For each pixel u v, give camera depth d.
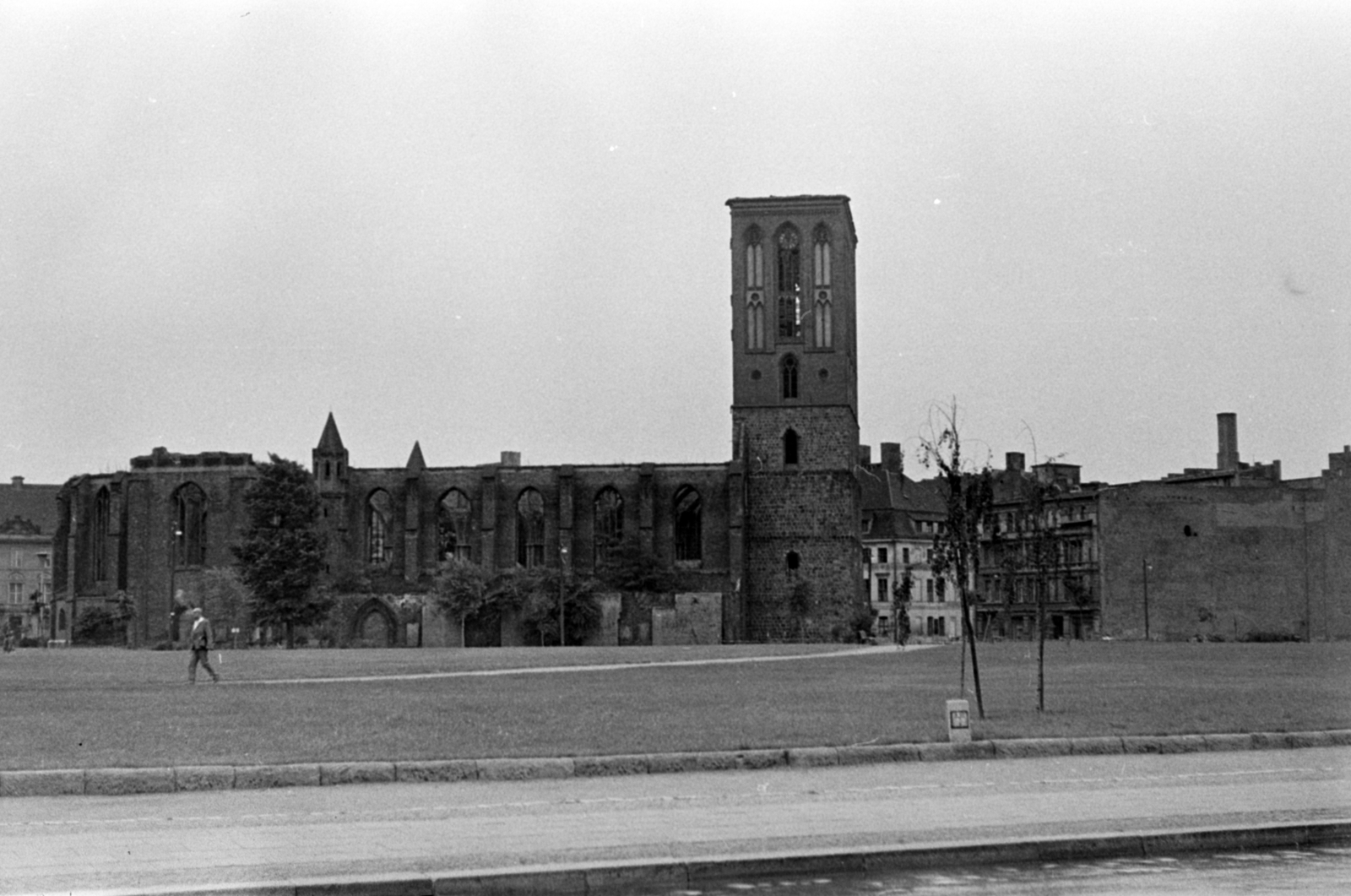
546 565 154.00
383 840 18.97
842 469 150.88
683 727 32.50
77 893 15.54
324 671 64.94
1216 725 32.41
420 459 156.88
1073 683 50.03
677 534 155.50
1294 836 19.44
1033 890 16.53
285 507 140.38
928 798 22.67
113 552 152.88
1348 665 67.12
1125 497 150.50
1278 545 147.88
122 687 50.91
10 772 23.95
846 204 154.38
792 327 153.62
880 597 198.00
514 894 16.62
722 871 17.36
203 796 23.39
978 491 39.66
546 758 26.20
